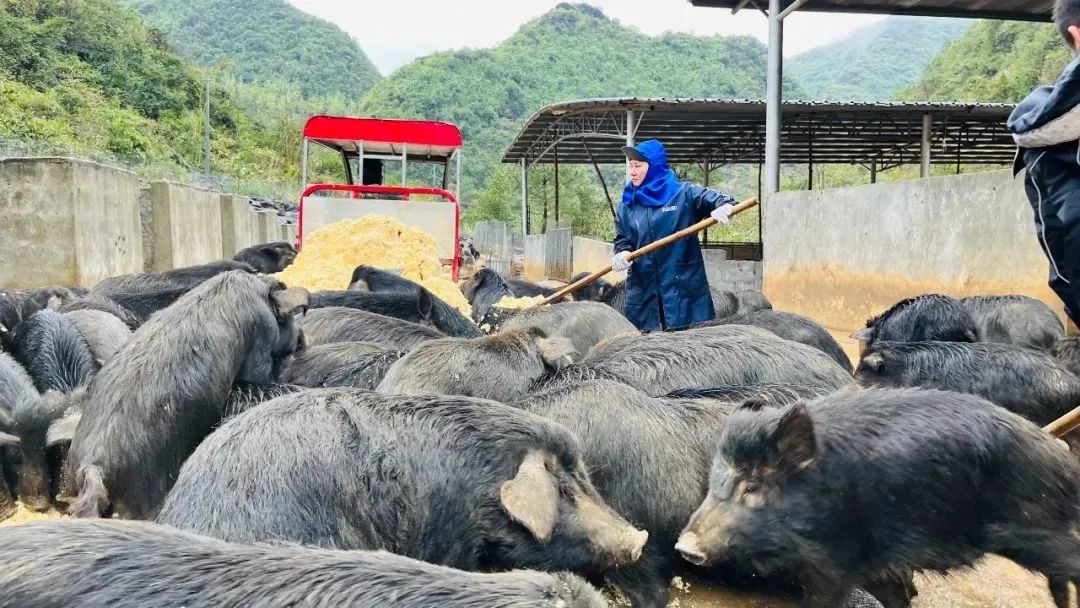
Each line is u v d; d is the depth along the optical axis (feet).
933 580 13.87
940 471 11.46
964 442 11.55
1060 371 17.78
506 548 10.98
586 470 12.17
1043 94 12.43
